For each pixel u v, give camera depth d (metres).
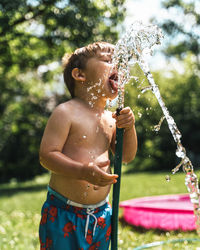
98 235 1.80
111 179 1.65
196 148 15.12
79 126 1.79
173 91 15.45
